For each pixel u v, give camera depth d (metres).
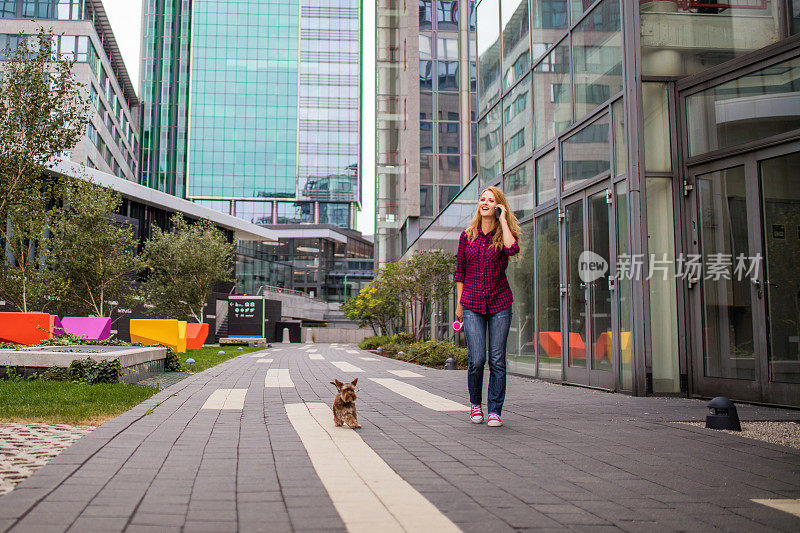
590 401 6.99
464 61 34.88
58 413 5.45
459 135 34.38
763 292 6.82
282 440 4.39
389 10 39.44
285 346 34.62
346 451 4.03
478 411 5.31
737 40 7.70
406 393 7.84
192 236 31.30
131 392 7.01
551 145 10.20
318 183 101.50
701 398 7.35
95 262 21.39
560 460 3.84
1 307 21.08
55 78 12.97
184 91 101.44
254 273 62.09
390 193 38.31
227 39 102.94
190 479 3.20
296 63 103.44
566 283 9.61
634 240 7.57
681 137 7.81
